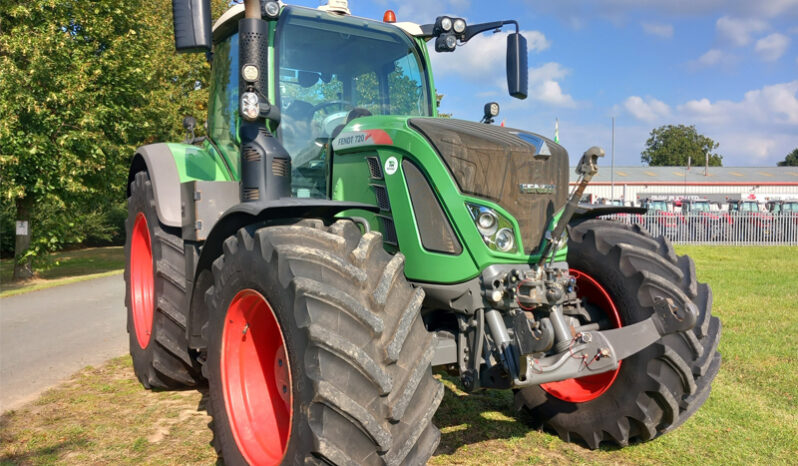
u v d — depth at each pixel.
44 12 12.66
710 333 3.40
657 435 3.41
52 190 13.19
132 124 14.66
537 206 2.96
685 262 3.46
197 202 3.48
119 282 12.40
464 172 2.86
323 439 2.20
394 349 2.34
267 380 2.98
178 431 3.62
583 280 3.63
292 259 2.45
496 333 2.83
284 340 2.43
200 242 3.56
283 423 2.85
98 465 3.15
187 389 4.48
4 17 12.53
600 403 3.40
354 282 2.44
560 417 3.55
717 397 4.31
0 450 3.34
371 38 3.93
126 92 14.43
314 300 2.33
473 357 2.89
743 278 11.22
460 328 2.95
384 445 2.24
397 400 2.32
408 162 3.01
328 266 2.45
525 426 3.80
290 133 3.58
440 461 3.22
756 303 8.32
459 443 3.49
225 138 4.17
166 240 4.18
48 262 14.46
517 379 2.70
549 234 2.90
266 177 3.11
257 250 2.62
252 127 3.21
